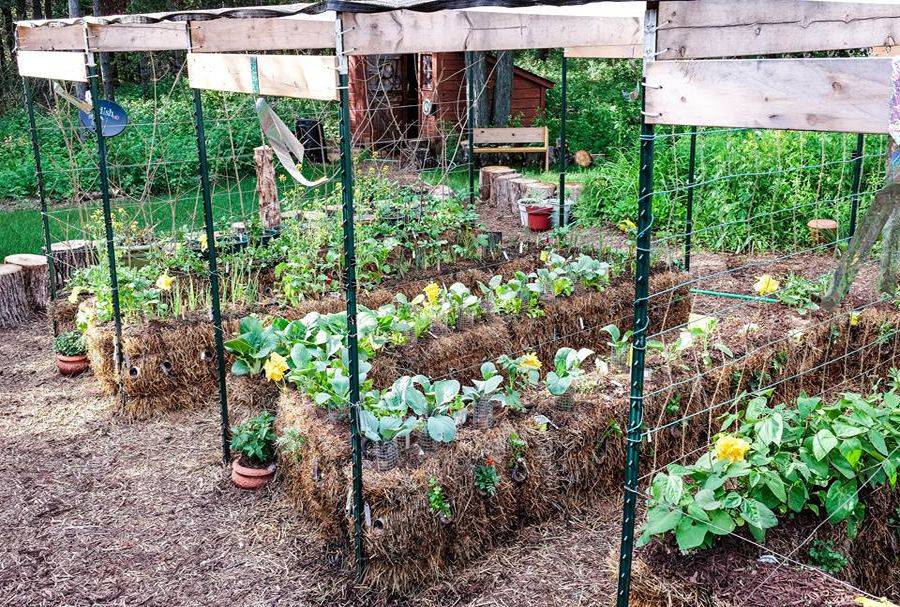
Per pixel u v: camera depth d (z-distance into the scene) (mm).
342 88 2988
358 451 3344
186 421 5289
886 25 3391
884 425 3336
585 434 4043
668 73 2348
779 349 4816
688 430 4367
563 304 5641
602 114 15133
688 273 6480
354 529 3469
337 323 4688
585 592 3473
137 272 6219
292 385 4582
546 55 21984
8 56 20344
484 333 5172
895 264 2213
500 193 10961
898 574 3502
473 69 11438
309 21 4113
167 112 13781
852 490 3109
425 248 6988
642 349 2611
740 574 2768
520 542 3826
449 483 3604
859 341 5289
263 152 7332
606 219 9867
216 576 3666
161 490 4426
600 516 4023
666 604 2773
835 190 8430
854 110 1947
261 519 4121
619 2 2420
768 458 3113
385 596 3453
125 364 5219
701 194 8961
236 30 4324
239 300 6109
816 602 2598
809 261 7398
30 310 7359
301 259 6301
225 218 8539
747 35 2648
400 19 3246
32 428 5188
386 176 9375
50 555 3846
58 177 11375
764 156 8719
